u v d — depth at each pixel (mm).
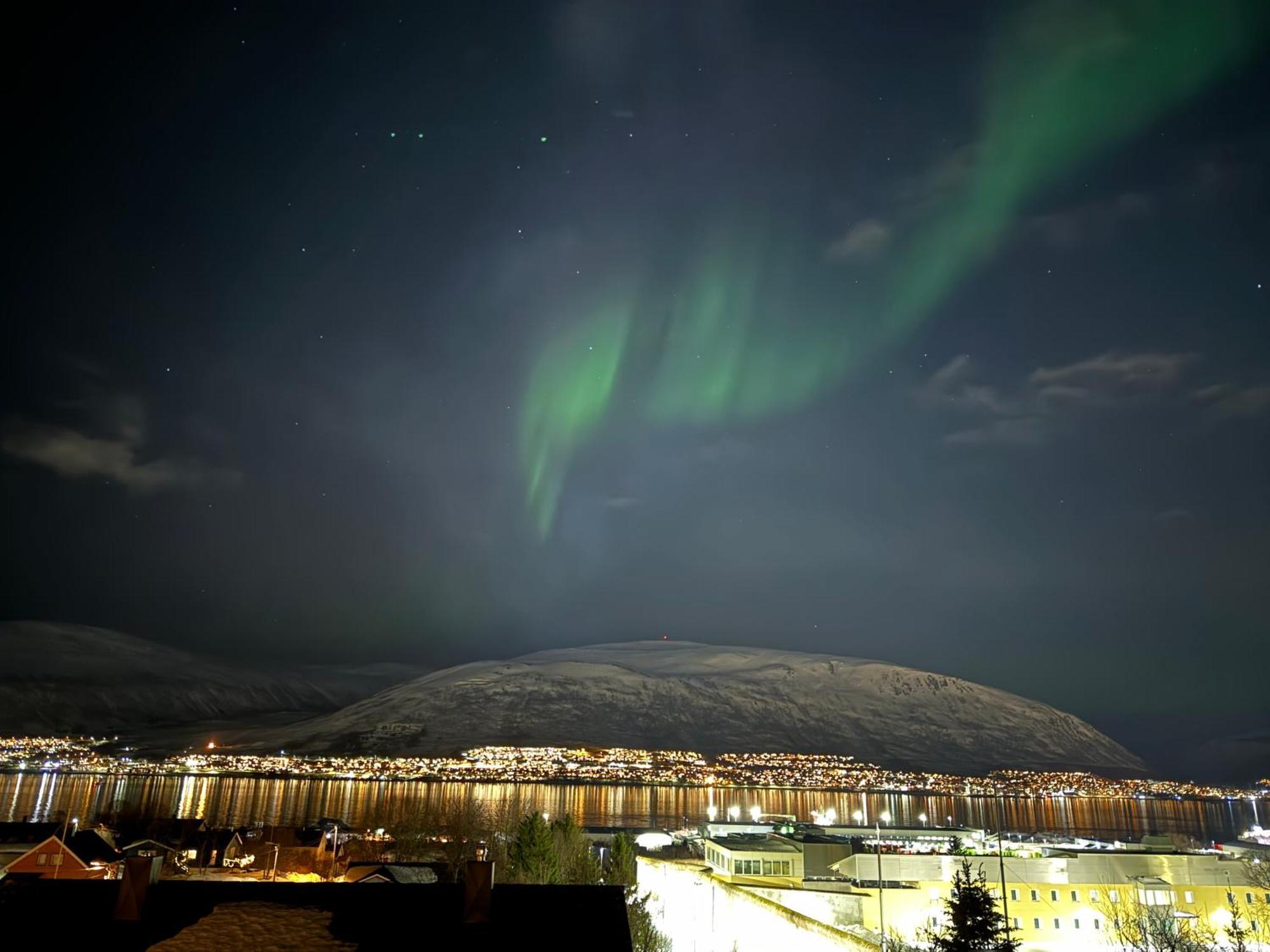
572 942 20031
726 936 53625
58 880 22078
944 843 96000
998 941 47656
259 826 115562
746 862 81438
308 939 19547
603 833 138625
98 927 19984
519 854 58656
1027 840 105188
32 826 80062
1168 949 54188
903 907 71062
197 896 21219
